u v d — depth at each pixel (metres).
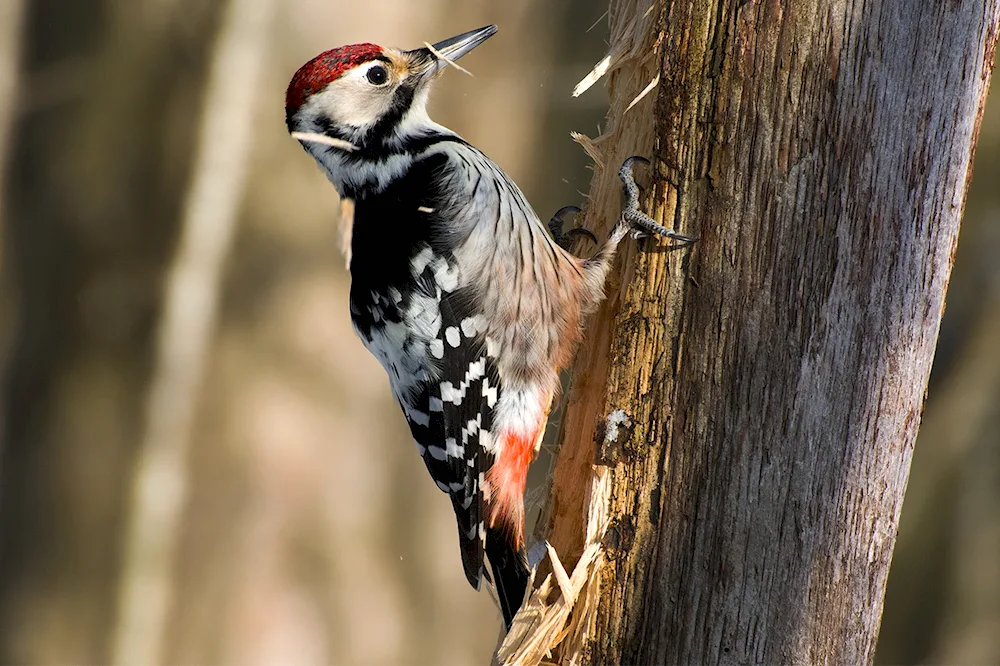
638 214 7.34
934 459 19.45
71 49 17.03
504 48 17.20
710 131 7.08
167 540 16.52
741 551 7.04
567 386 8.84
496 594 9.60
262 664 16.31
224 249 16.62
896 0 6.77
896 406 7.04
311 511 16.56
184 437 16.56
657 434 7.22
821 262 6.89
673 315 7.18
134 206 16.83
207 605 16.44
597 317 8.14
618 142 8.17
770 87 6.91
